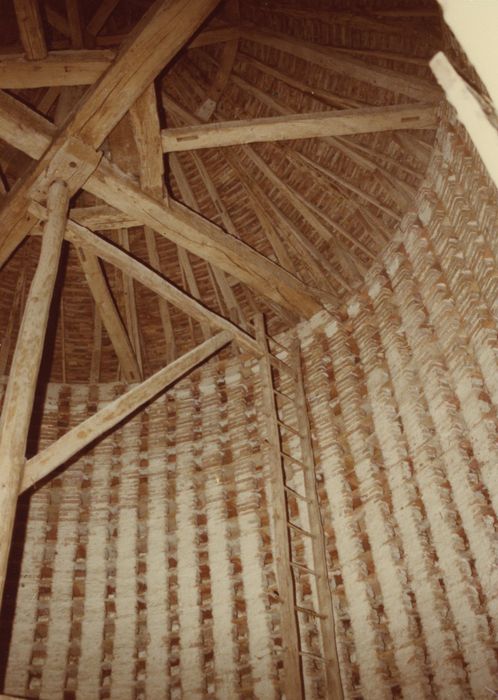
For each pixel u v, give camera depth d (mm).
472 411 5703
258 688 6145
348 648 5945
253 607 6617
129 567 7188
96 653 6668
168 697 6348
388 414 6613
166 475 7797
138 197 6684
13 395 4922
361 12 6855
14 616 6793
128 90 5797
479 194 6031
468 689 4945
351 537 6402
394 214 7461
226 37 7703
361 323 7492
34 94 8055
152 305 8898
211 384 8469
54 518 7543
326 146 7770
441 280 6523
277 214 8195
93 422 5508
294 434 7461
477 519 5340
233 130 6293
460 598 5246
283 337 8383
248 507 7242
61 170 6266
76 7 7336
